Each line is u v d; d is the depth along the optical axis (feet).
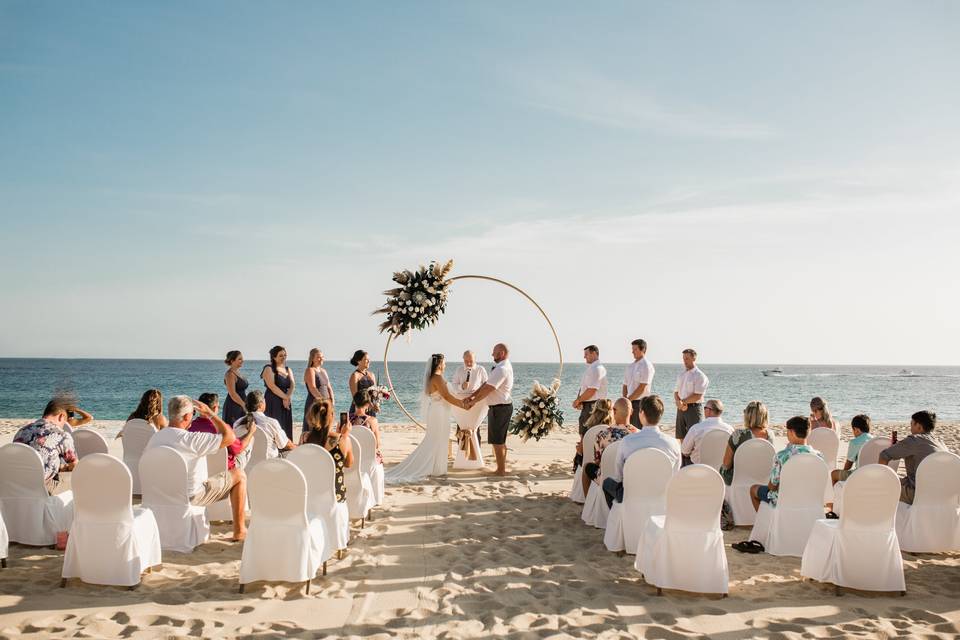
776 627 13.52
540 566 17.78
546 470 33.19
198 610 14.10
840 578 15.52
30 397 135.44
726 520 21.81
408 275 32.27
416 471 31.30
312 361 31.91
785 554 18.58
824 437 24.48
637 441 19.34
